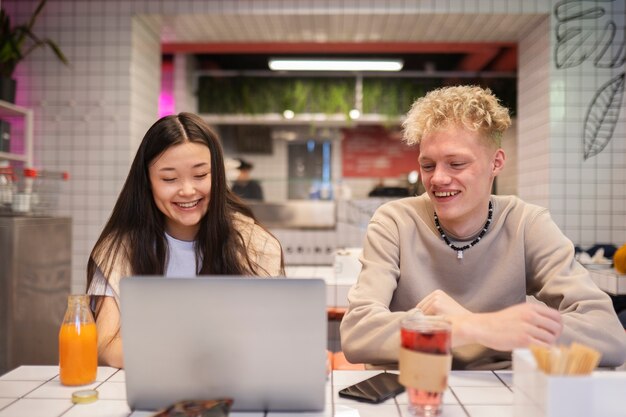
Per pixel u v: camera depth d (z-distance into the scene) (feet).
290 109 20.38
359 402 3.24
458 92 4.40
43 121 13.56
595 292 4.33
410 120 4.61
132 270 4.75
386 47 17.01
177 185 4.55
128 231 4.83
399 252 4.94
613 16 12.81
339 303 8.74
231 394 2.93
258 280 2.85
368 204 13.15
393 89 20.29
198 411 2.72
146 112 14.40
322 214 13.65
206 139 4.64
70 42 13.46
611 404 2.63
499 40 14.92
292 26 14.02
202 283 2.84
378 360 3.93
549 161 12.96
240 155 23.45
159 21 13.83
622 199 12.86
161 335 2.88
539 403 2.58
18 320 8.38
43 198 10.21
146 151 4.62
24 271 8.54
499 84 20.04
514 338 3.50
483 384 3.57
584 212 12.89
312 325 2.89
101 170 13.46
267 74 21.12
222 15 13.28
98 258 4.74
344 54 21.30
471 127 4.21
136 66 13.66
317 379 2.93
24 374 3.80
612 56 12.84
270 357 2.90
